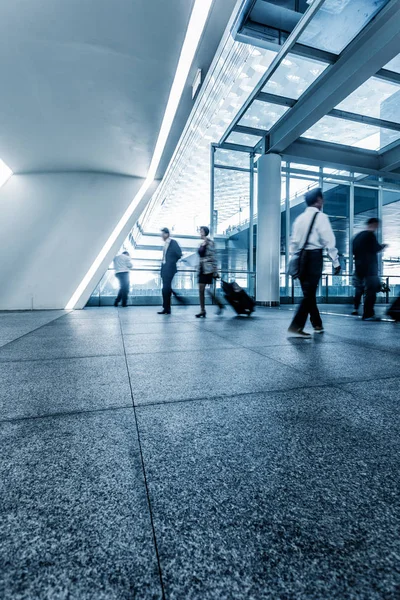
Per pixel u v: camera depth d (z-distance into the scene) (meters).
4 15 3.60
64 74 4.71
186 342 3.97
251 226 13.66
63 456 1.31
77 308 9.53
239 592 0.72
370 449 1.39
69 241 8.83
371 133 10.94
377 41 6.83
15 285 8.72
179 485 1.12
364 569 0.78
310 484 1.13
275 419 1.70
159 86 5.07
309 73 8.16
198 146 12.81
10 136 6.54
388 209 18.94
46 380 2.38
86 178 8.63
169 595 0.71
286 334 4.63
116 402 1.93
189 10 3.64
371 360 3.03
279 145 10.80
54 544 0.85
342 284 15.20
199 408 1.84
